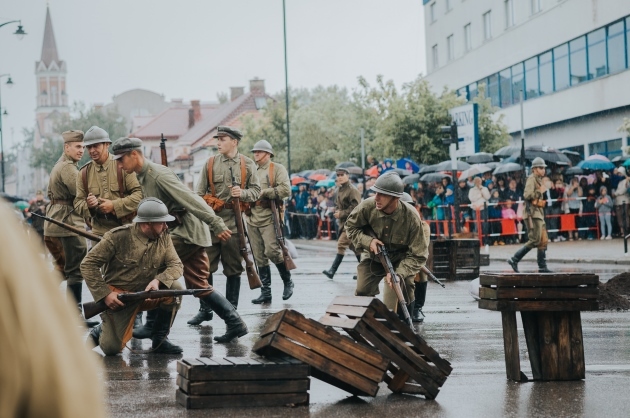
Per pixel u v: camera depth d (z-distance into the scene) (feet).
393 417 20.07
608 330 34.73
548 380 24.29
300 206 128.88
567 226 97.60
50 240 37.45
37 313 4.51
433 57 200.13
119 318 28.76
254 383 21.09
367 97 140.05
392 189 29.01
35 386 4.45
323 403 21.79
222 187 39.65
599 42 133.49
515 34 159.43
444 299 46.78
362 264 30.76
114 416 20.21
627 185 95.20
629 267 66.59
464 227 94.94
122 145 32.30
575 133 143.13
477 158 109.91
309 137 193.98
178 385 21.83
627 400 21.66
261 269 45.47
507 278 23.56
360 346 21.75
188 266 33.09
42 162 423.64
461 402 21.71
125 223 33.53
